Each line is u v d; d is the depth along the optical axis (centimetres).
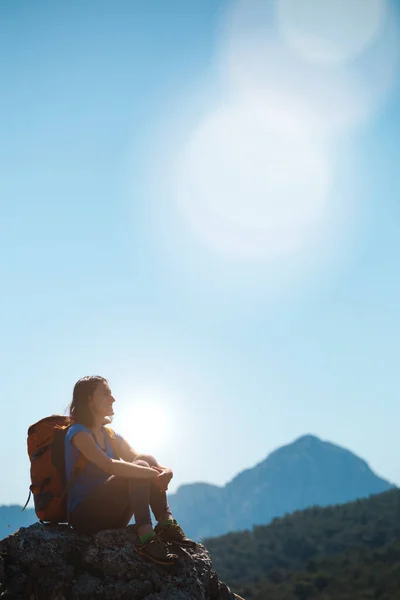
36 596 530
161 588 557
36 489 589
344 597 9169
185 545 580
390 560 11312
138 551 562
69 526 588
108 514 579
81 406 604
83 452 573
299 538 14388
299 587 10144
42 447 592
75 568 556
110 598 540
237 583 11931
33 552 546
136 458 615
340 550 13625
